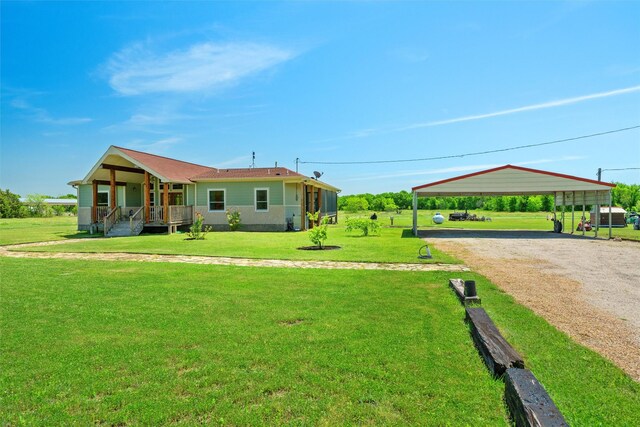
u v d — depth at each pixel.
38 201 54.62
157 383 3.37
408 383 3.35
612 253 12.30
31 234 21.03
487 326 4.25
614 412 2.91
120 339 4.44
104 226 20.12
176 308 5.71
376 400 3.09
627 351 4.12
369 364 3.73
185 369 3.66
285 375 3.51
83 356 3.96
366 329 4.74
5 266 9.70
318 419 2.83
